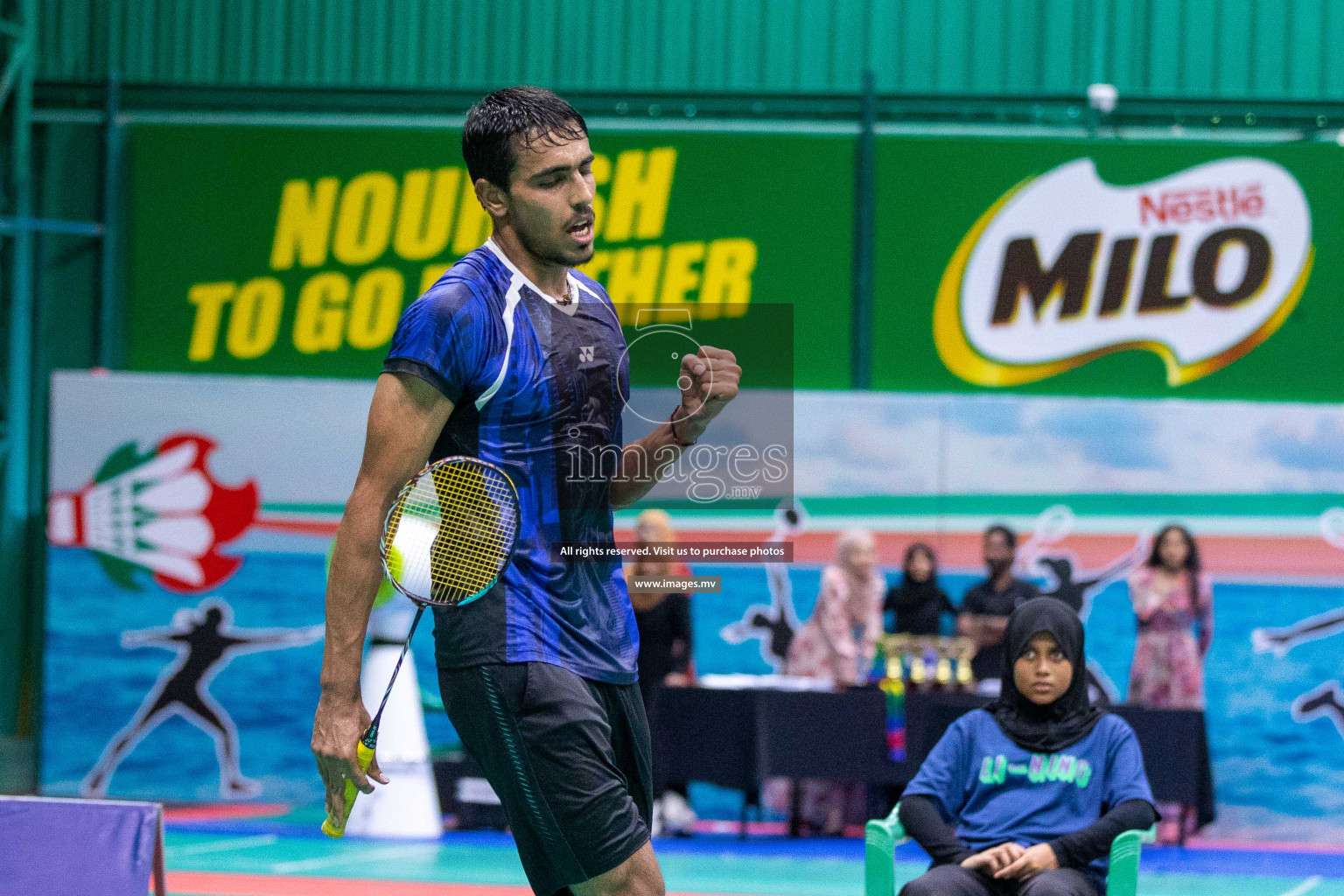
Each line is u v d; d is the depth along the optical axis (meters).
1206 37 16.83
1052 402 14.96
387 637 14.12
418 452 3.64
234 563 15.10
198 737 14.91
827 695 12.57
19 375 16.69
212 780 14.88
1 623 16.53
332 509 15.20
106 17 18.02
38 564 16.67
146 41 17.98
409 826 13.54
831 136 16.02
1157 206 15.58
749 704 12.66
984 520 14.88
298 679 14.98
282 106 16.95
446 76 17.72
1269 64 16.77
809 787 14.20
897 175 15.96
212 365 16.36
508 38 17.64
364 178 16.27
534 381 3.79
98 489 15.18
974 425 14.98
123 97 17.05
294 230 16.33
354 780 3.62
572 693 3.77
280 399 15.28
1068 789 6.50
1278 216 15.45
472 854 12.38
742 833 13.16
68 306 16.83
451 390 3.67
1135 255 15.59
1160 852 13.19
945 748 6.71
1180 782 12.23
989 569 14.62
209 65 17.94
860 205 15.91
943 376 15.84
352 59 17.81
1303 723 14.38
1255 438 14.79
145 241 16.48
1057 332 15.68
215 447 15.23
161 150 16.45
